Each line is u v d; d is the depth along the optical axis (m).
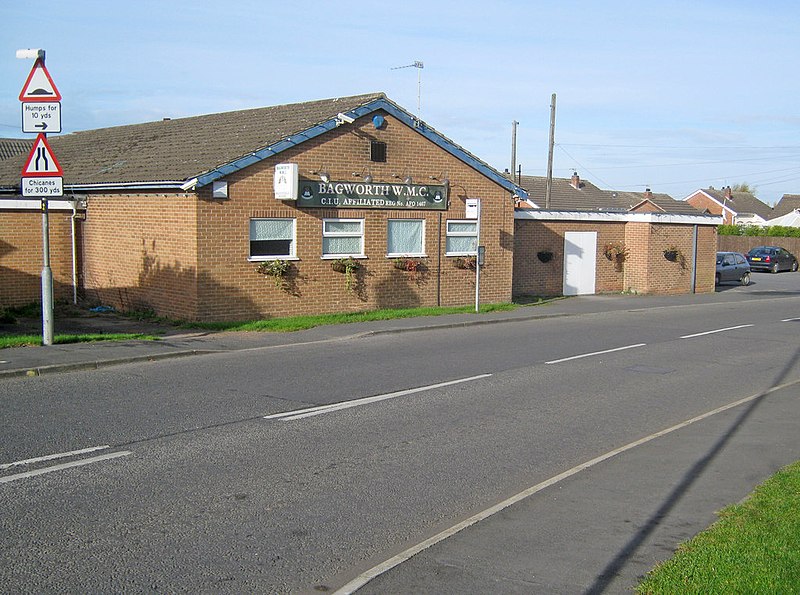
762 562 5.38
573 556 5.82
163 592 5.20
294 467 8.05
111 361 13.29
